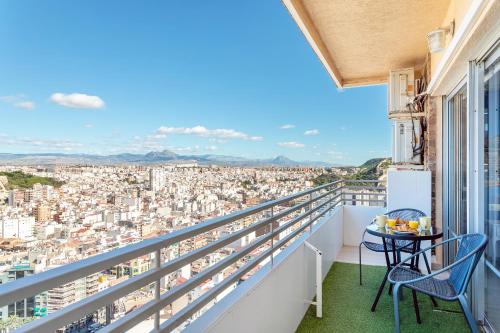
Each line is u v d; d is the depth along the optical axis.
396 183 4.35
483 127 2.60
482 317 2.64
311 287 3.27
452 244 4.06
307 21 3.66
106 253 1.01
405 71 5.20
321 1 3.36
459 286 2.22
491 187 2.49
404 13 3.58
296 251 2.75
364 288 3.66
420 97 4.83
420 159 4.99
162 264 1.23
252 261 1.98
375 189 5.63
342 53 4.79
